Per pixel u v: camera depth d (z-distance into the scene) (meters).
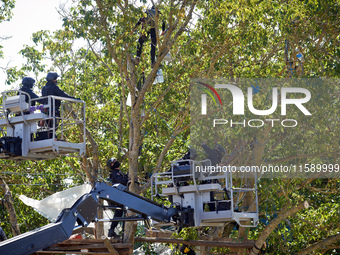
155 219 9.99
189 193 10.72
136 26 13.79
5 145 10.54
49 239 8.05
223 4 13.19
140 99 13.89
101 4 13.17
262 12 13.14
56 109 11.30
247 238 12.98
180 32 14.23
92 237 16.02
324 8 13.11
